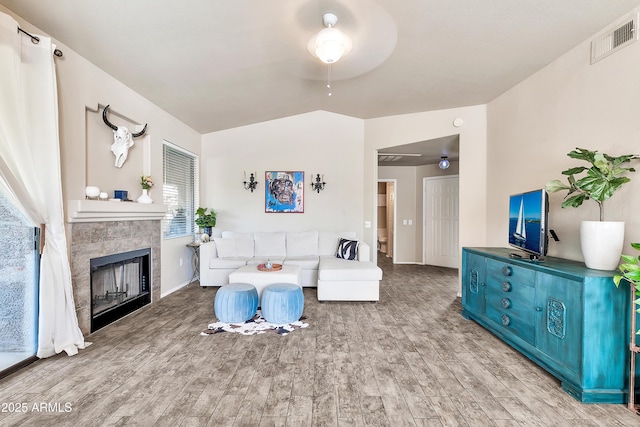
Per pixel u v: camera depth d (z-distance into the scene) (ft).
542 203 7.63
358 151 18.01
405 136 15.87
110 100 10.53
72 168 8.87
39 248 7.60
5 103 6.64
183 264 15.52
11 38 6.73
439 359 7.79
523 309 7.84
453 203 20.94
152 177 12.91
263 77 12.16
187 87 12.08
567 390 6.37
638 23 6.79
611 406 5.92
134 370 7.14
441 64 10.46
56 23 7.75
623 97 7.16
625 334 5.97
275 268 12.55
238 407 5.81
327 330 9.68
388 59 10.41
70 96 8.84
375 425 5.34
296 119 17.98
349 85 13.03
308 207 18.12
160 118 13.61
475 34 8.57
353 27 8.64
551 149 9.56
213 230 18.02
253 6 7.70
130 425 5.30
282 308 10.14
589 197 7.29
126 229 10.94
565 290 6.48
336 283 12.64
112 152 10.85
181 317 10.82
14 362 7.17
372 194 17.48
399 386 6.56
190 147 16.57
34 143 7.40
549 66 9.64
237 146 17.97
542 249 7.53
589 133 8.14
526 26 7.98
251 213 18.04
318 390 6.38
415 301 12.93
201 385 6.53
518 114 11.21
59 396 6.11
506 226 11.86
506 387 6.55
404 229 22.85
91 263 9.39
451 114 14.25
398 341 8.86
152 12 7.64
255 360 7.66
